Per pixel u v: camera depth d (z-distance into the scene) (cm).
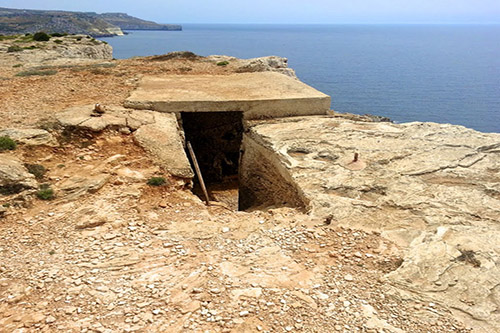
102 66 2139
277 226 788
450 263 657
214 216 848
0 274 609
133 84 1684
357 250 707
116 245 705
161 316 540
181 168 1018
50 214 786
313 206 855
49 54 2852
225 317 541
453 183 943
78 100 1405
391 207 848
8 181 819
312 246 720
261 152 1260
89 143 1073
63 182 891
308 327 530
